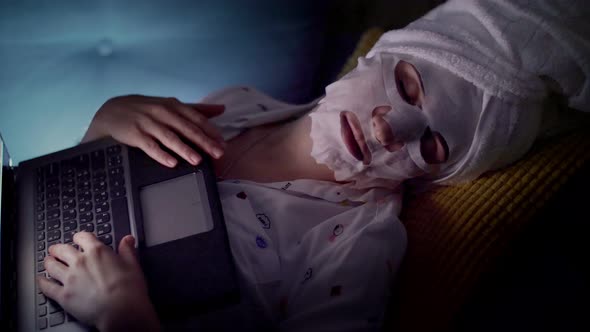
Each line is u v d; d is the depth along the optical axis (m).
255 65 1.39
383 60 0.94
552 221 0.99
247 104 1.14
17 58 1.12
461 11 0.95
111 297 0.71
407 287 0.94
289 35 1.38
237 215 0.90
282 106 1.18
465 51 0.90
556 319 0.89
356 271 0.87
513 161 0.96
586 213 0.98
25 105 1.16
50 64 1.15
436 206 0.99
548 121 0.95
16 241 0.83
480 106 0.91
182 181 0.86
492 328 0.91
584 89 0.87
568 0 0.86
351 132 0.95
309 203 0.97
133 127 0.92
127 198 0.85
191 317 0.75
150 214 0.83
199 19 1.26
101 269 0.73
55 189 0.88
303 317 0.85
